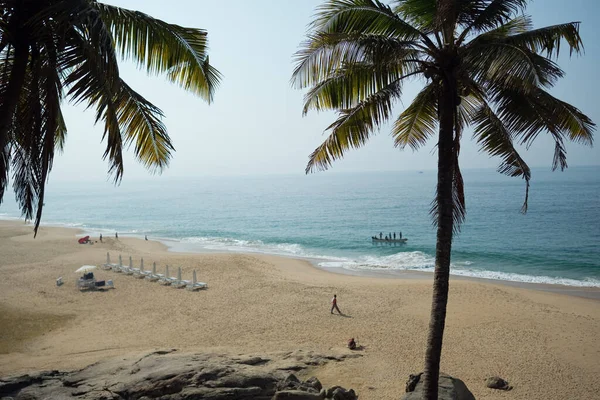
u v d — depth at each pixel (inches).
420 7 342.0
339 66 327.6
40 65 230.4
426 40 325.1
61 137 352.2
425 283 1274.6
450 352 753.6
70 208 6107.3
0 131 229.5
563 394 600.7
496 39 308.3
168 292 1155.3
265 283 1263.5
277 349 752.3
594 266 1702.8
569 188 7283.5
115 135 255.4
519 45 286.0
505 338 817.5
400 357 715.4
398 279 1392.7
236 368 531.8
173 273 1423.5
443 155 336.2
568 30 291.3
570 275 1552.7
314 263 1765.5
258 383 492.1
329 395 519.8
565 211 3927.2
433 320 339.6
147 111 300.4
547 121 316.8
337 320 928.9
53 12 204.8
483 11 307.7
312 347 763.4
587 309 1014.4
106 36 222.7
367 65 325.4
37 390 472.7
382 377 626.2
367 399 552.7
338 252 2178.9
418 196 6860.2
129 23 266.7
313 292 1163.3
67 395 458.6
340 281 1326.3
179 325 896.9
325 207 5334.6
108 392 463.8
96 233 2982.3
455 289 1167.6
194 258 1690.5
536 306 1027.9
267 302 1068.5
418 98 427.8
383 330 861.8
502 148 402.3
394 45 307.1
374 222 3631.9
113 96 251.8
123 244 2242.9
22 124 263.0
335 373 631.8
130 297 1105.4
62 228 3184.1
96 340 802.2
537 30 302.8
